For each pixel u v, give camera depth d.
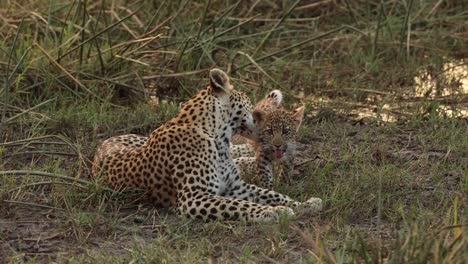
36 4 16.56
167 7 16.50
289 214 9.84
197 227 9.85
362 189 10.76
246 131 10.89
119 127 13.44
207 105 10.56
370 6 18.02
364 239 9.19
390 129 13.31
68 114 13.38
